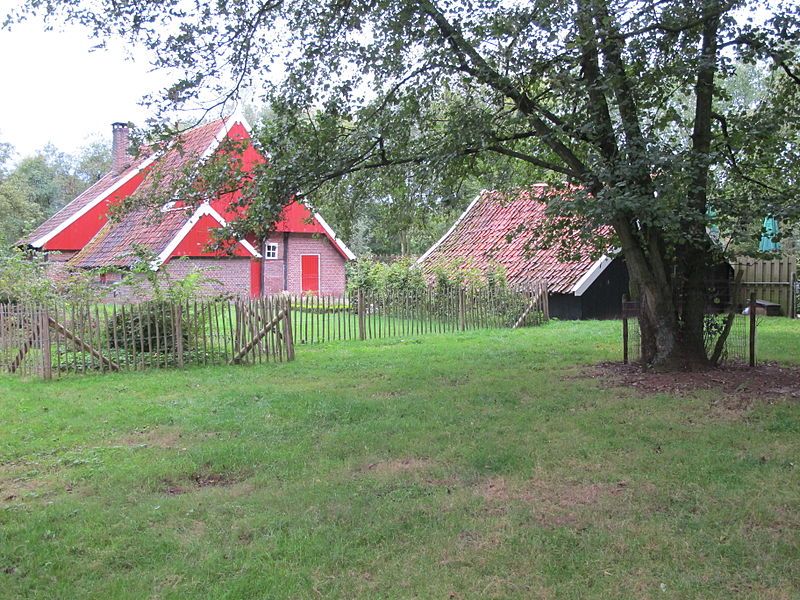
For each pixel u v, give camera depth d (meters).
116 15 8.68
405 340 14.71
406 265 20.84
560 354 11.69
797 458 5.47
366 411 7.49
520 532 4.20
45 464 5.82
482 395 8.19
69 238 28.36
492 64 8.59
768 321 17.77
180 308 11.23
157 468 5.59
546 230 10.88
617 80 8.40
